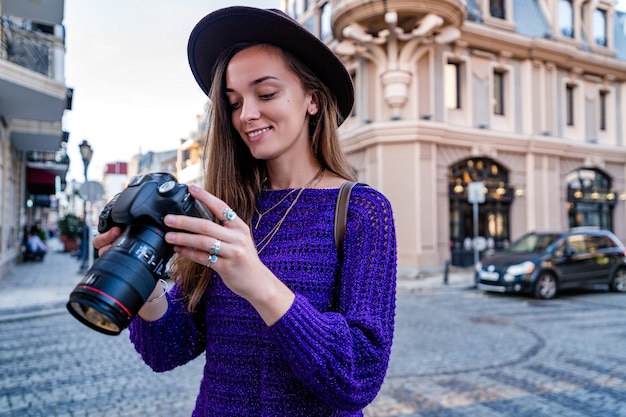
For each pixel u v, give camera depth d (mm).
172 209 777
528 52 15172
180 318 1109
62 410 3594
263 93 1048
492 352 5254
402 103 12852
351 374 816
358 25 12500
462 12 12414
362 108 13719
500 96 15117
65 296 9086
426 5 11805
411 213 12906
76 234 26469
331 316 876
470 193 11750
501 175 14969
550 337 6020
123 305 711
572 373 4500
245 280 750
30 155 19938
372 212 1004
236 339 999
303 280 979
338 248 1015
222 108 1142
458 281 11688
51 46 10242
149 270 756
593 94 17125
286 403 940
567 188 16250
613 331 6402
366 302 923
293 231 1046
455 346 5504
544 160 15391
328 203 1050
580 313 7820
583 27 17172
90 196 12086
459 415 3475
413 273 12656
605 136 17547
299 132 1092
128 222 787
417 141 12914
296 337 782
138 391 3996
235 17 1041
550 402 3734
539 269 9312
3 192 12234
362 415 1104
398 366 4691
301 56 1093
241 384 982
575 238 10047
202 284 1091
